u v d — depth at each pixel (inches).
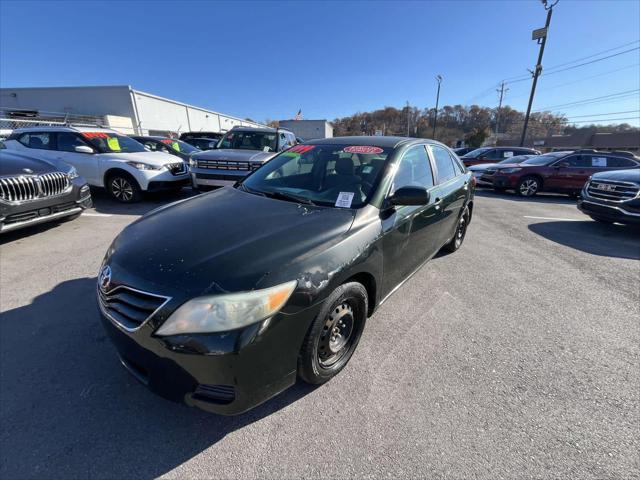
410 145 124.0
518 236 229.6
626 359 98.4
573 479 62.2
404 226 104.1
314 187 106.6
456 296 135.2
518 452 67.6
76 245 174.7
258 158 267.9
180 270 64.4
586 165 408.2
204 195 112.6
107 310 70.0
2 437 67.6
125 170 270.8
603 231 247.9
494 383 87.0
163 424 72.0
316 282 69.9
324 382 83.9
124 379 83.9
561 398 82.4
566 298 136.3
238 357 60.4
